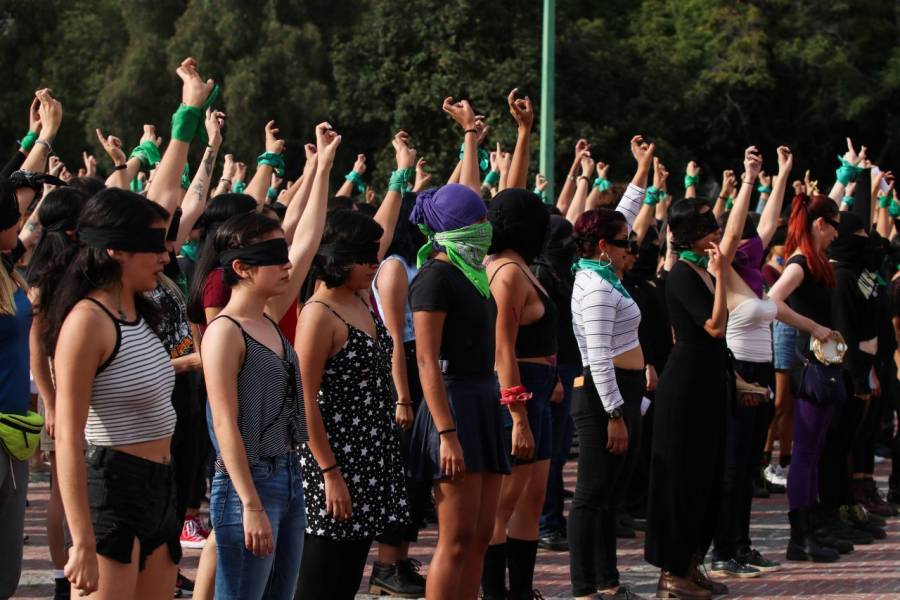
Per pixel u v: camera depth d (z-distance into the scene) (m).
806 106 31.44
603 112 27.00
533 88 25.58
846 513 8.34
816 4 31.14
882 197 10.92
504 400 5.47
